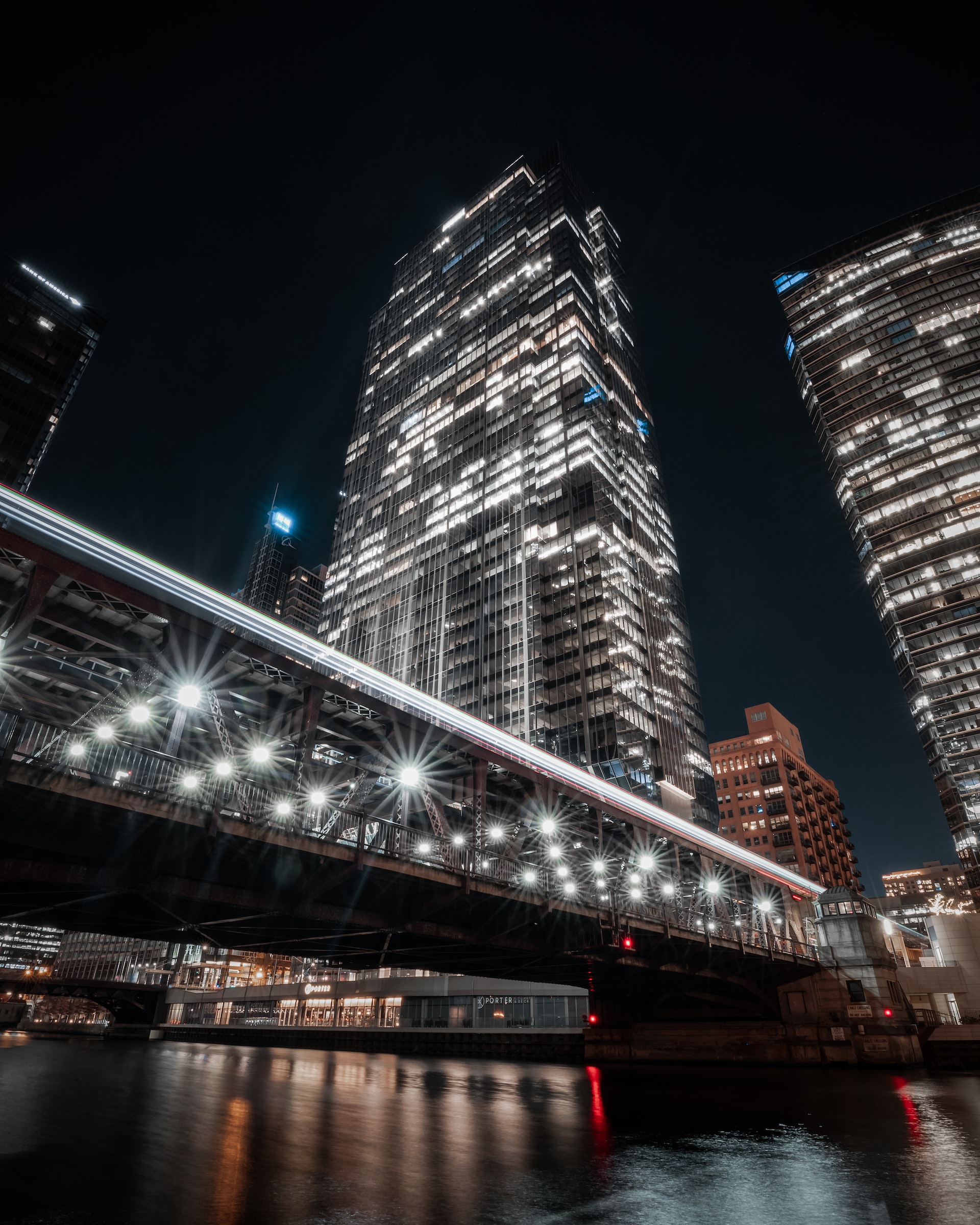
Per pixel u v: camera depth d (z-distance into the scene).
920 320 163.88
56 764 18.34
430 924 29.19
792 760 158.62
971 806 120.75
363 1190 14.29
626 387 158.62
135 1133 20.73
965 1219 12.61
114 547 36.41
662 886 44.22
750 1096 32.97
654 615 129.75
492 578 133.12
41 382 113.75
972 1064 51.22
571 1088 37.28
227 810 21.45
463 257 187.50
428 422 167.50
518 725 114.69
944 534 141.38
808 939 59.19
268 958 118.06
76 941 153.38
